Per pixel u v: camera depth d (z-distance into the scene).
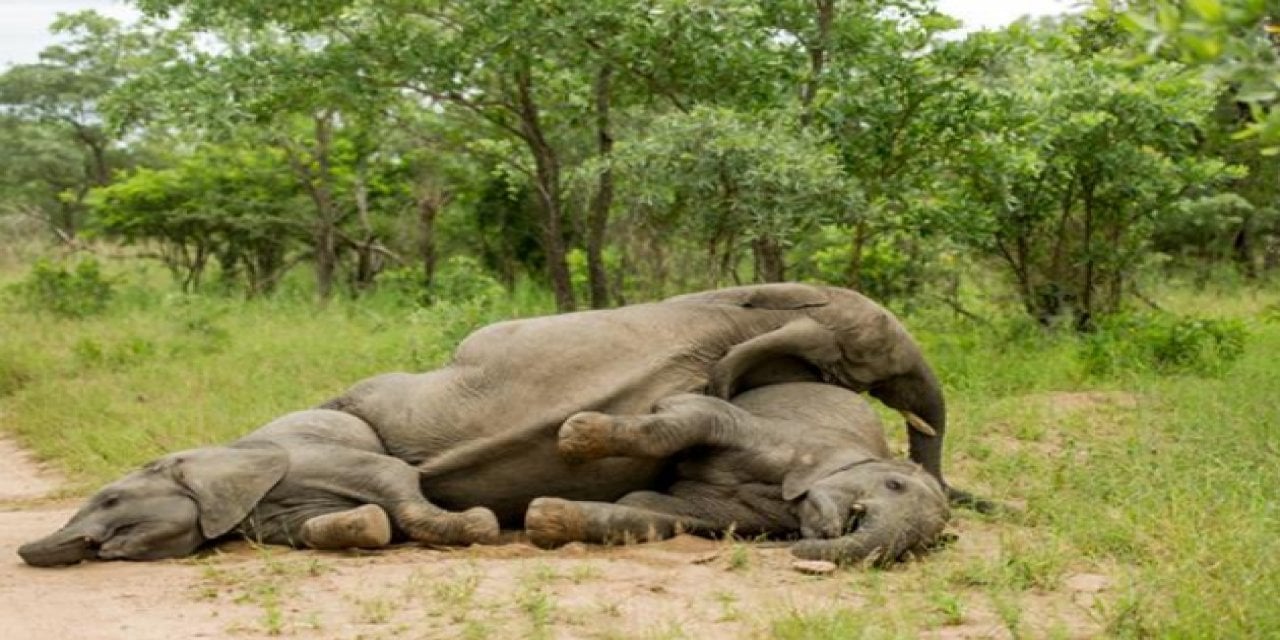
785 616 6.48
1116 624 6.35
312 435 8.62
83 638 6.35
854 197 15.34
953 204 17.41
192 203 30.61
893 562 7.68
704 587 7.16
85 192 43.22
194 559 8.05
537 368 8.66
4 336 22.00
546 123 20.58
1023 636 6.22
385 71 18.27
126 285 31.22
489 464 8.62
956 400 14.00
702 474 8.48
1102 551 7.88
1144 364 15.98
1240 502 8.70
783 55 17.42
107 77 42.75
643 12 16.39
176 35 24.03
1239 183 28.16
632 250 21.05
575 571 7.37
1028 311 19.84
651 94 18.12
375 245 31.50
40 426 14.76
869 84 16.66
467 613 6.70
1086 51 20.75
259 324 23.72
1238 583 6.66
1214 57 4.01
